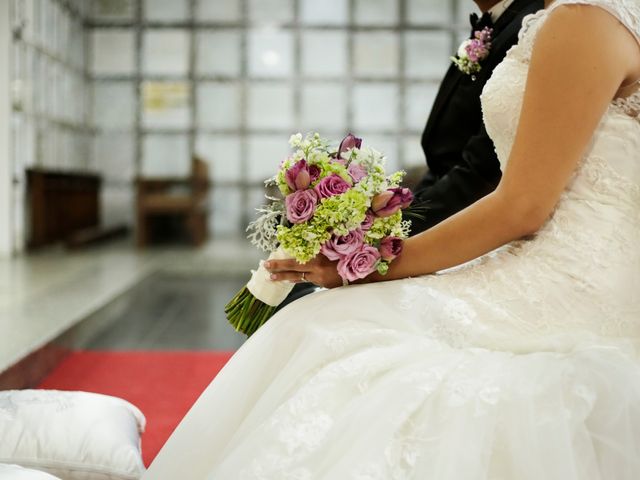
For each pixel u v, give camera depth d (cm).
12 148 723
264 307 158
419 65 994
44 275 598
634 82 135
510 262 140
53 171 800
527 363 124
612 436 115
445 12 987
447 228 140
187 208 910
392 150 1002
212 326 469
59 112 883
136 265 703
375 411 118
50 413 192
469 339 133
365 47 991
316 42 991
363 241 141
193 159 932
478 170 182
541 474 110
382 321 136
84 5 973
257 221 146
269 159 1003
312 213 136
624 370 121
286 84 994
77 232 896
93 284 555
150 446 251
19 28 739
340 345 131
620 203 136
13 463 181
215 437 134
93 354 390
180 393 319
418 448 116
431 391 120
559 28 127
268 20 987
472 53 190
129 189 1004
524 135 131
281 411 122
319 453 117
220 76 991
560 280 135
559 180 130
